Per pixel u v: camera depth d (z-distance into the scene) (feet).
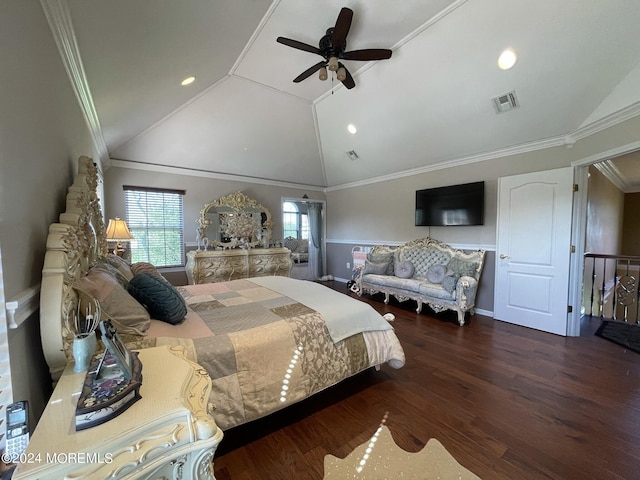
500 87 10.18
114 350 2.83
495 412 6.26
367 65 11.27
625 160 14.70
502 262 12.62
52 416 2.48
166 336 5.14
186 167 16.67
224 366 4.99
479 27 8.66
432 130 13.37
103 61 6.49
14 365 2.98
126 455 2.27
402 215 17.54
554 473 4.65
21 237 3.40
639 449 5.14
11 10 3.28
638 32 7.47
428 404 6.59
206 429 2.64
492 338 10.67
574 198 10.63
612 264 16.72
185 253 16.98
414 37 9.56
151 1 5.20
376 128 14.85
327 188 23.06
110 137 11.83
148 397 2.76
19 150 3.43
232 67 11.07
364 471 4.73
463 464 4.84
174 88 10.16
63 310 3.53
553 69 9.01
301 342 6.03
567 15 7.68
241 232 18.61
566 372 8.02
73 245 4.08
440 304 12.91
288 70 11.43
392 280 15.21
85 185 5.91
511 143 12.21
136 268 9.14
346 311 7.22
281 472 4.74
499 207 12.65
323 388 6.24
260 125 15.39
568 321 10.84
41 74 4.32
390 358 7.52
